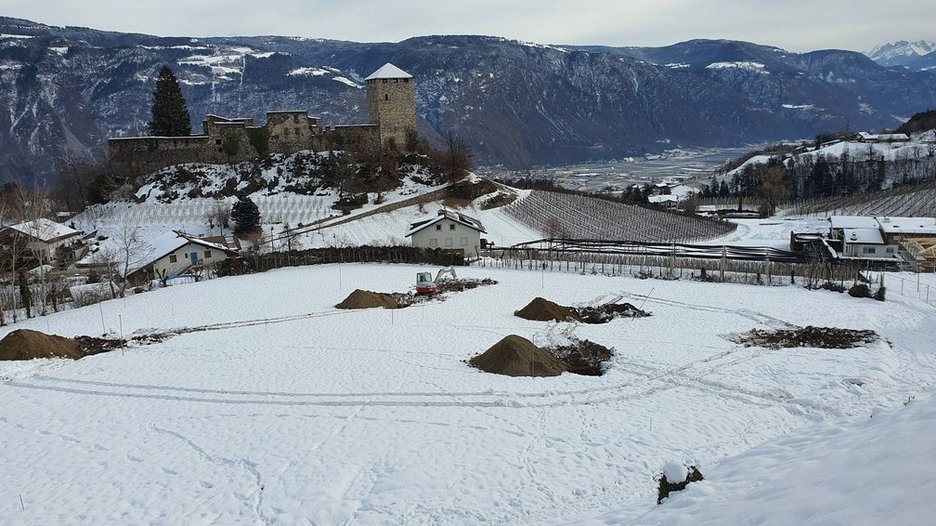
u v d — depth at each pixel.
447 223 61.28
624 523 12.99
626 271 52.19
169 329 36.28
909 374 25.02
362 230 72.12
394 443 19.47
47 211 80.56
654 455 18.17
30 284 53.28
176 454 19.39
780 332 31.88
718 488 13.30
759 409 21.58
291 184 81.44
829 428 17.14
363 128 89.88
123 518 15.99
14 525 15.88
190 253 60.84
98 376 27.11
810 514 9.70
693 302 39.88
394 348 30.34
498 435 19.84
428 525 15.19
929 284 43.59
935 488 8.93
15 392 25.38
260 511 16.05
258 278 53.53
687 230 87.69
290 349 30.66
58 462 19.19
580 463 17.84
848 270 46.88
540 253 58.72
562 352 29.22
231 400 23.67
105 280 57.66
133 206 78.62
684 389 23.80
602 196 100.50
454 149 89.75
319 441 19.80
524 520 15.12
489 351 27.44
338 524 15.37
